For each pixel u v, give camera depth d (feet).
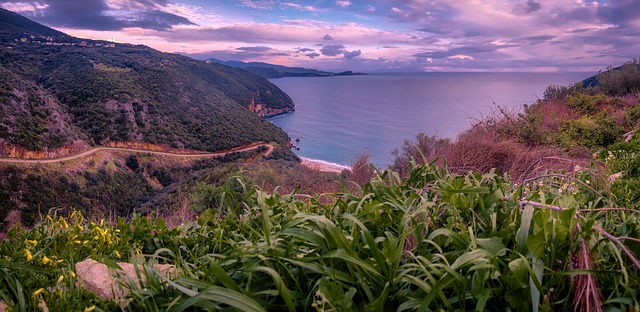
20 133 205.05
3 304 4.68
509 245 4.88
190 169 271.28
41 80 356.59
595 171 8.25
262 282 4.46
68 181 204.44
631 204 7.38
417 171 7.11
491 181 6.58
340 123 555.28
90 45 457.27
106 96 301.22
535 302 3.55
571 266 4.07
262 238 5.53
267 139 347.77
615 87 57.26
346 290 4.41
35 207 175.11
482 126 31.04
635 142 16.65
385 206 5.67
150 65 379.76
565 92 58.03
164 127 299.38
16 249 6.07
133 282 4.63
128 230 7.57
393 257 4.20
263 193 6.64
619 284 4.22
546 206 4.52
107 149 255.09
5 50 380.17
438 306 3.97
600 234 4.39
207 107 359.87
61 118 246.06
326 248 4.44
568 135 31.99
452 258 4.64
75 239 6.42
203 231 7.17
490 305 4.23
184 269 5.01
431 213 5.66
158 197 81.82
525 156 21.47
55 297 4.67
